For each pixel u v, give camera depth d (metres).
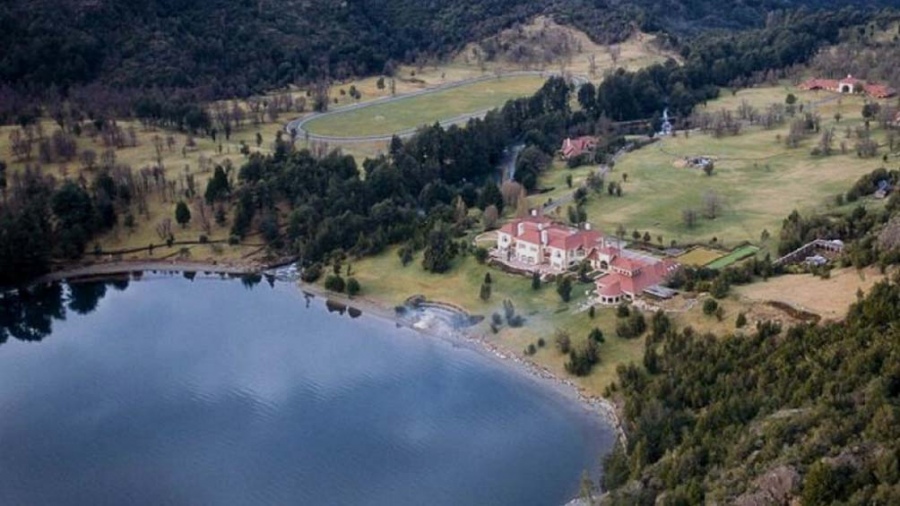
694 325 158.25
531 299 184.00
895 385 107.69
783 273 171.12
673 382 138.00
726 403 121.56
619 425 143.00
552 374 161.25
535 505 128.38
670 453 118.88
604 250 189.62
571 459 138.25
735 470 104.38
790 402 116.88
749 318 153.75
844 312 143.88
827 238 189.62
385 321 189.25
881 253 158.50
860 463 94.25
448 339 178.25
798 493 94.88
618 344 162.50
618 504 110.44
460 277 197.75
